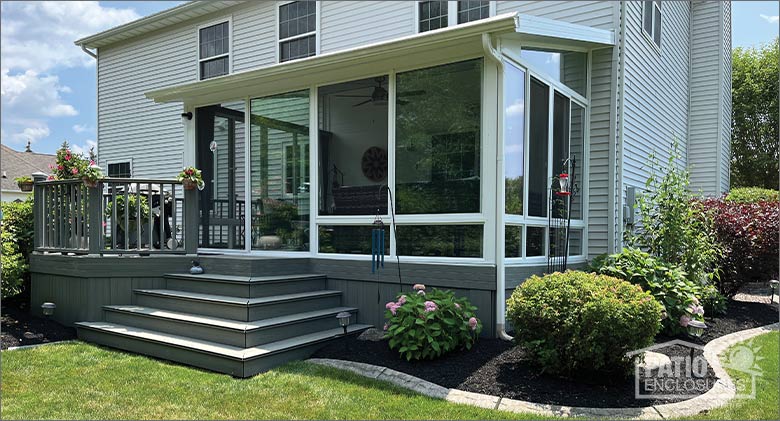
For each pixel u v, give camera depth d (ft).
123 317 16.84
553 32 16.75
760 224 21.48
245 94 20.54
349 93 17.94
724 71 32.68
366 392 11.46
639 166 22.53
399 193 16.75
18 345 15.71
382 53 15.84
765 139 50.72
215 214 21.68
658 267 16.78
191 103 22.25
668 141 27.50
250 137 20.48
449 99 15.90
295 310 16.05
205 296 16.19
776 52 49.96
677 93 29.91
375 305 16.89
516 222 15.65
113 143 38.68
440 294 14.47
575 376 11.97
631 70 21.03
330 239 18.28
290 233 19.33
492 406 10.55
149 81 36.76
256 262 16.93
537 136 17.22
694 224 19.57
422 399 11.01
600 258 18.24
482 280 14.92
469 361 13.06
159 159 35.88
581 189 20.36
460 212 15.57
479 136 15.33
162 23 35.35
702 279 18.84
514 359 13.07
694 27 32.83
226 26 33.45
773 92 49.80
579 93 20.38
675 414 10.04
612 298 11.23
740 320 18.63
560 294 11.82
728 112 35.83
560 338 11.60
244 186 20.62
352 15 28.81
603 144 20.16
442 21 25.91
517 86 15.96
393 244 16.76
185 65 35.06
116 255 18.10
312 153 18.66
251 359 12.81
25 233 20.66
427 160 16.24
